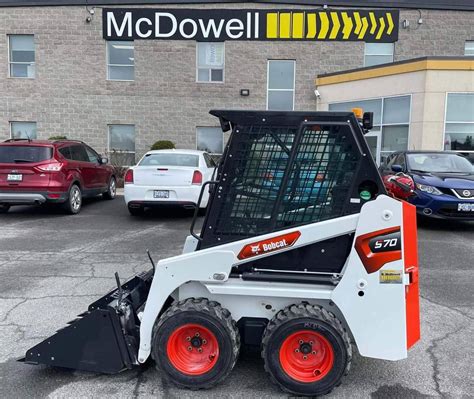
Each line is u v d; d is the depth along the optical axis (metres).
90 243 7.32
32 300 4.65
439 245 7.22
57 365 3.09
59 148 9.95
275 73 17.34
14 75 17.83
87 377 3.17
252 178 3.04
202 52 17.34
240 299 3.04
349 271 2.85
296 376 2.89
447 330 3.97
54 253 6.65
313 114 2.94
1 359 3.42
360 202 2.92
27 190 9.33
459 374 3.23
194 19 16.08
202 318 2.90
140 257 6.44
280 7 16.56
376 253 2.82
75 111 17.67
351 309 2.87
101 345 3.05
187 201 8.91
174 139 17.66
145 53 17.30
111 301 3.38
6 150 9.41
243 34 16.11
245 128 3.00
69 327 3.07
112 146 17.95
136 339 3.17
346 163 2.93
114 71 17.59
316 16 15.83
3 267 5.90
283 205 3.02
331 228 2.89
